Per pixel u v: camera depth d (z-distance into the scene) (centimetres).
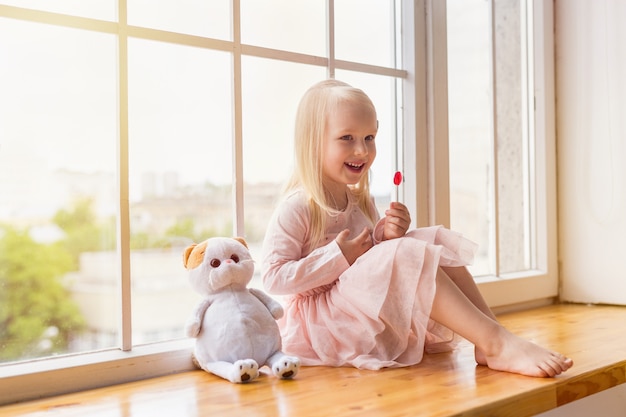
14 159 125
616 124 197
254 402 102
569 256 208
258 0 151
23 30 124
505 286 191
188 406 101
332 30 161
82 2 126
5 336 125
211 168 143
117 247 125
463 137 197
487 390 106
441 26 177
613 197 199
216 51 143
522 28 212
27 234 127
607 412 154
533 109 209
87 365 115
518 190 213
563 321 174
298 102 156
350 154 135
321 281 128
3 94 123
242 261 124
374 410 95
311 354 130
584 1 202
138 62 134
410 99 173
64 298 130
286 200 137
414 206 171
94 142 131
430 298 120
